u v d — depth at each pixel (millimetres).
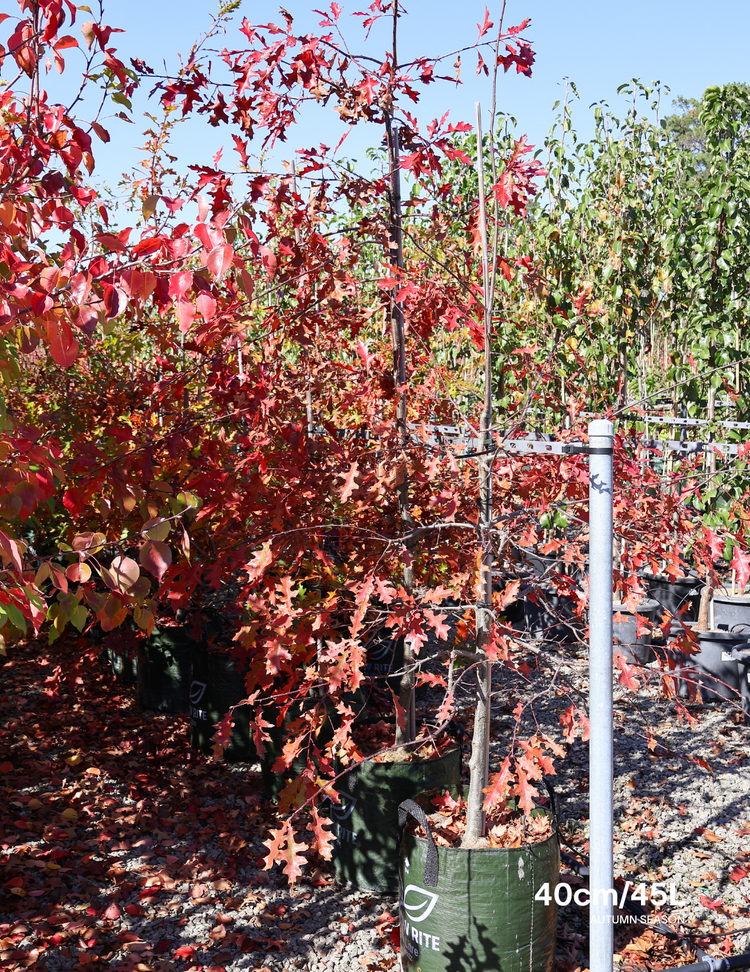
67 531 4738
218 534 3424
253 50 2920
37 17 2299
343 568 3404
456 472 2783
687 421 4336
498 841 2748
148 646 5414
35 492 2084
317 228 3520
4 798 4145
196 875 3521
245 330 3070
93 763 4637
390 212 3324
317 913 3281
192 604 4742
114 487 2398
